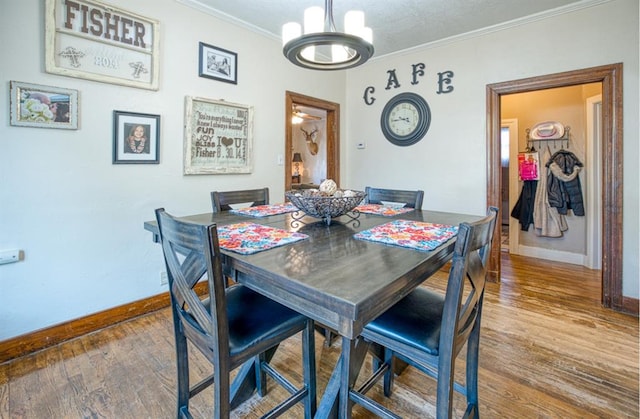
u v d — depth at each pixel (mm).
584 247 3672
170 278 1241
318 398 1570
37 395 1571
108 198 2225
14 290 1889
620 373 1731
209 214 1919
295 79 3477
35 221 1941
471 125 3221
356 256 1072
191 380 1684
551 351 1942
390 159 3816
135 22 2262
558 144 3816
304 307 875
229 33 2854
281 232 1424
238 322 1151
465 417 1271
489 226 1120
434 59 3420
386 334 1149
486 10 2711
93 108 2117
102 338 2102
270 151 3260
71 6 1981
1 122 1798
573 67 2658
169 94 2484
